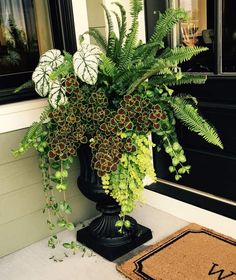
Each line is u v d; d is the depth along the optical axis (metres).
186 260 1.74
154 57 1.65
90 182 1.78
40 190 1.98
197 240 1.89
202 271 1.66
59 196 2.05
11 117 1.80
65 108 1.57
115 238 1.82
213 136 1.54
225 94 1.89
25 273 1.75
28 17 1.90
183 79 1.63
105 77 1.60
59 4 1.92
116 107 1.61
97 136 1.56
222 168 2.01
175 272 1.66
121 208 1.71
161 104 1.62
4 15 1.82
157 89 1.62
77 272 1.74
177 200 2.13
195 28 1.93
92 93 1.54
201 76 1.61
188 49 1.55
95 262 1.80
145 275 1.66
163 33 1.61
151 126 1.63
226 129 1.94
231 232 1.91
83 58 1.51
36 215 1.99
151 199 2.29
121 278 1.67
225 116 1.92
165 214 2.20
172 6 1.99
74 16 1.95
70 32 1.96
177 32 1.99
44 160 1.77
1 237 1.88
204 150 2.06
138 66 1.54
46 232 2.05
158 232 2.01
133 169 1.60
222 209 1.97
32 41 1.94
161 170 2.31
